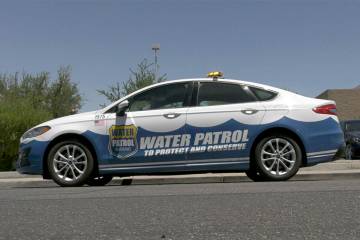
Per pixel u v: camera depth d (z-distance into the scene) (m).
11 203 5.86
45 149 8.19
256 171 8.34
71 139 8.23
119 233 4.05
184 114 8.13
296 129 8.04
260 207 5.06
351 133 16.84
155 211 5.00
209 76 8.45
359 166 11.86
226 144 8.05
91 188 7.59
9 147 14.79
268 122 8.05
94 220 4.61
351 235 3.83
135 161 8.12
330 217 4.49
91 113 8.36
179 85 8.39
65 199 6.09
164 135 8.11
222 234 3.93
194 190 6.71
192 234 3.95
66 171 8.19
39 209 5.34
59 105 37.97
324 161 8.16
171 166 8.10
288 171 8.05
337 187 6.61
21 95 35.12
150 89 8.41
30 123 15.18
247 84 8.34
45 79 37.84
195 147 8.07
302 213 4.70
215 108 8.16
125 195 6.34
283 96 8.27
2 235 4.09
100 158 8.14
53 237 3.98
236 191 6.39
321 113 8.20
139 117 8.16
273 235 3.87
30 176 12.29
